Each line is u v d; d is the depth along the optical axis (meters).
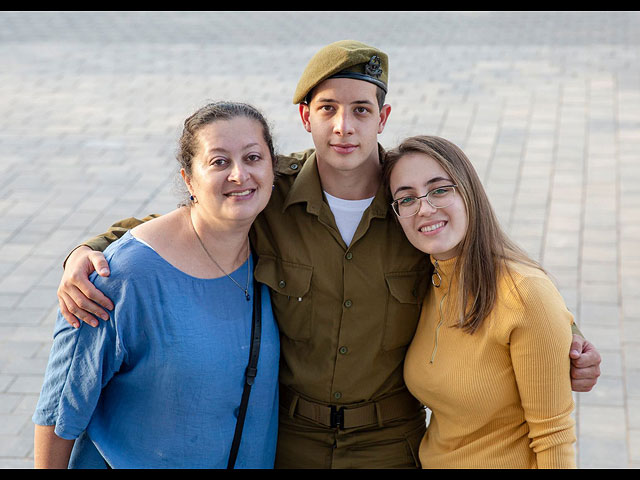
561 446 2.42
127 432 2.47
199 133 2.37
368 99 2.52
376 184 2.69
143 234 2.45
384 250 2.67
